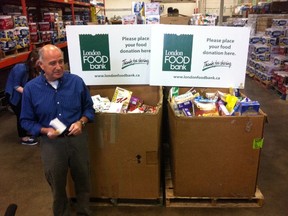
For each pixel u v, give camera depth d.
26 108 1.75
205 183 2.23
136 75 2.49
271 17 6.83
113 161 2.21
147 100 2.66
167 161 2.74
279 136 3.67
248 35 2.36
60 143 1.79
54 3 6.97
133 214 2.25
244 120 2.05
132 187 2.27
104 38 2.39
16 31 4.24
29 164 3.14
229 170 2.19
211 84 2.46
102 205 2.36
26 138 3.67
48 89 1.73
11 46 4.06
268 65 6.09
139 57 2.44
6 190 2.65
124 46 2.41
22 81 3.30
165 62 2.43
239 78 2.44
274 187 2.58
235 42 2.37
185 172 2.21
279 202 2.36
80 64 2.46
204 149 2.14
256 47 6.74
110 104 2.38
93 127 2.12
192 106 2.32
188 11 15.80
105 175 2.26
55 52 1.65
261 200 2.27
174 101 2.39
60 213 2.00
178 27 2.35
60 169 1.82
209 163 2.17
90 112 1.93
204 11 14.97
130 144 2.14
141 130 2.09
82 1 8.48
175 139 2.14
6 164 3.15
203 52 2.39
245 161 2.16
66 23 6.86
